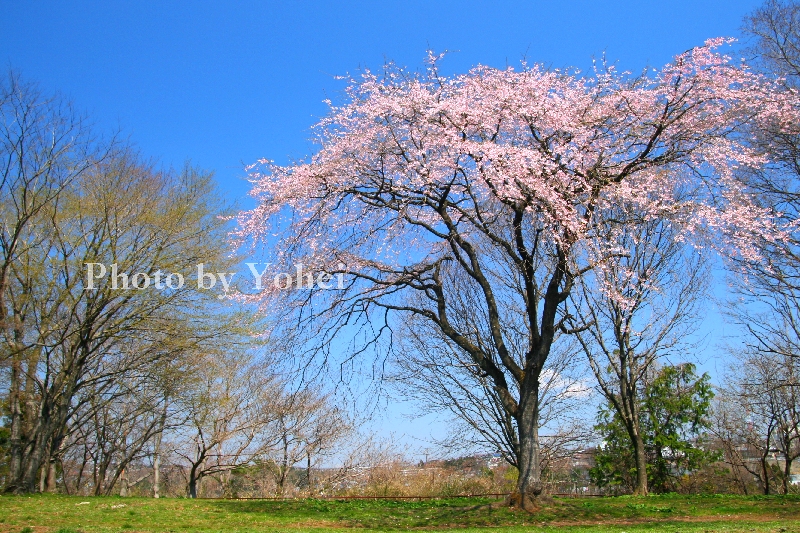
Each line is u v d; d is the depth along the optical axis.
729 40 13.14
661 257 20.70
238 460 27.53
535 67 13.91
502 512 12.88
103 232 19.94
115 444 28.98
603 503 14.59
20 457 18.86
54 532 9.54
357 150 13.96
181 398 22.08
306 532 10.58
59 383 19.33
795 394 25.98
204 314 20.81
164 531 10.19
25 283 19.44
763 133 16.12
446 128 13.16
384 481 25.91
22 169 18.56
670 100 13.31
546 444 24.56
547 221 12.70
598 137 13.57
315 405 26.91
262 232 14.09
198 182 21.48
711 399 28.42
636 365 22.20
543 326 13.60
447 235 14.20
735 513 13.05
